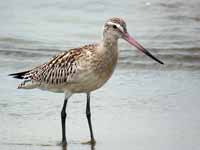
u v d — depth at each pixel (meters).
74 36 23.94
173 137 14.99
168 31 24.19
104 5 27.11
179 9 26.50
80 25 25.17
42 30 24.58
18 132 15.52
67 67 14.97
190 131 15.31
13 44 22.95
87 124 16.05
